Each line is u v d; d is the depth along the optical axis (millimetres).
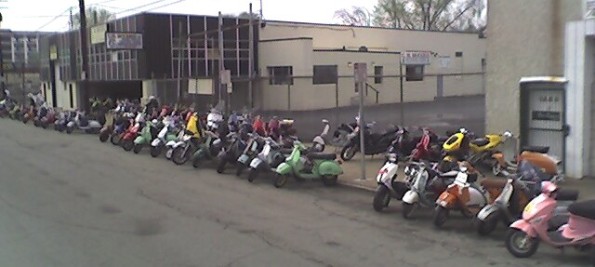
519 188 8359
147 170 15086
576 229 7070
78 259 7250
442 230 8750
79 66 46438
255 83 40156
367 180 13023
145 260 7211
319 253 7523
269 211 10148
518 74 13125
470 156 12953
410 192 9477
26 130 28422
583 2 11844
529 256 7336
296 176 12695
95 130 26359
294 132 17562
